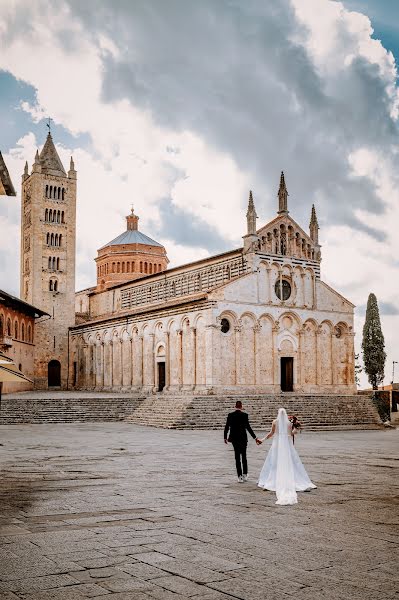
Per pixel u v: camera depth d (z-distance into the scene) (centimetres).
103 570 1219
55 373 11456
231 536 1508
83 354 10956
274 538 1492
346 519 1725
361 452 3756
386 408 7281
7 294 8400
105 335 10088
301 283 8319
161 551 1360
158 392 8306
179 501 1986
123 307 11031
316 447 4131
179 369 7925
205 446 3953
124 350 9438
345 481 2488
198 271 9050
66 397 7144
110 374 9831
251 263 7850
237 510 1845
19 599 1053
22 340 10100
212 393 7238
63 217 11800
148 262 12588
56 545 1405
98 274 12888
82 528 1581
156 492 2159
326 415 6669
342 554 1353
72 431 5178
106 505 1905
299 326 8188
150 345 8656
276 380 7856
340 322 8600
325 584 1148
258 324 7762
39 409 6362
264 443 4338
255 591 1105
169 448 3812
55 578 1167
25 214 12194
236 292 7612
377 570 1236
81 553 1339
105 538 1474
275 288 8062
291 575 1199
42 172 11712
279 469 2022
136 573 1202
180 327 7994
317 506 1923
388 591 1111
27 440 4284
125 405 6838
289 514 1794
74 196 11925
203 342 7531
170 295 9669
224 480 2467
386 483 2433
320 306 8425
